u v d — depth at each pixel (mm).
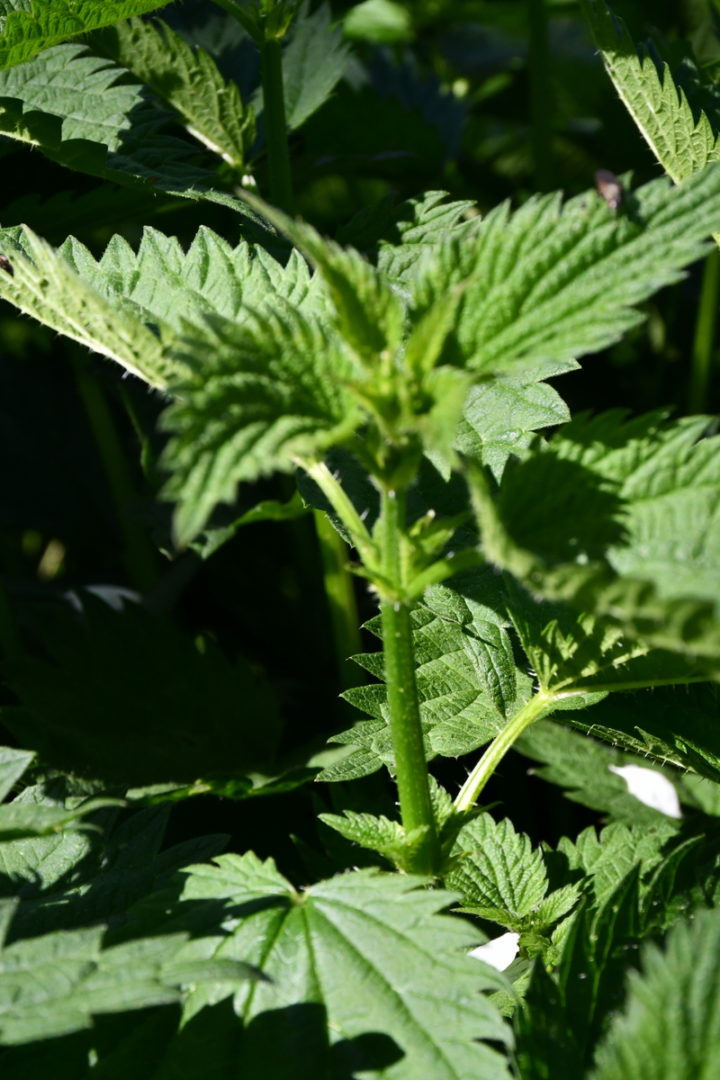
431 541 776
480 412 870
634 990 768
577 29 1580
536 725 911
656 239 772
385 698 877
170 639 958
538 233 775
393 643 787
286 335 767
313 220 1257
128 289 854
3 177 968
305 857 888
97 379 1029
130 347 801
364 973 777
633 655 818
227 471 749
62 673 941
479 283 776
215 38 1044
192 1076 772
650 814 885
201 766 927
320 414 764
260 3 935
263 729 948
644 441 772
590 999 805
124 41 950
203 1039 776
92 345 824
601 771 900
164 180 899
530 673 872
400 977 775
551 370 868
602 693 860
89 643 950
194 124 968
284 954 782
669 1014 765
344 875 795
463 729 867
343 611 966
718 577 753
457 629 881
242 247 854
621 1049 766
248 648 1090
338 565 960
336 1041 770
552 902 850
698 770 872
